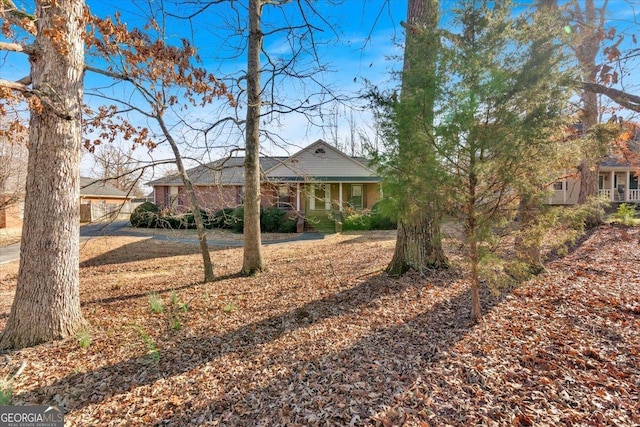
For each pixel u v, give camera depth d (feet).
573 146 9.94
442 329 12.41
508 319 12.68
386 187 11.34
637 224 31.12
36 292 12.87
